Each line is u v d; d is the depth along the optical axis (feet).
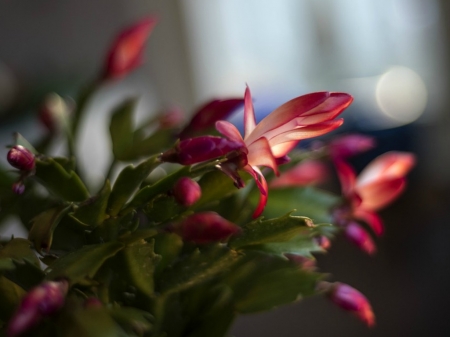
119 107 0.98
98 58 3.04
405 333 1.82
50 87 2.13
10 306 0.72
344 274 2.23
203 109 0.89
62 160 0.79
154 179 0.92
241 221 0.86
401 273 2.20
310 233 0.81
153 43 3.33
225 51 3.71
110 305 0.71
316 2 3.57
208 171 0.75
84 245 0.73
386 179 0.91
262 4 3.66
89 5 3.00
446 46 3.22
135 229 0.73
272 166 0.72
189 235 0.68
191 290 0.85
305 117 0.73
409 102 3.31
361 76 3.59
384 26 3.48
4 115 2.14
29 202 0.87
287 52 3.73
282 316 1.95
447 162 3.22
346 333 1.82
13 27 2.74
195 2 3.46
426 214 2.73
